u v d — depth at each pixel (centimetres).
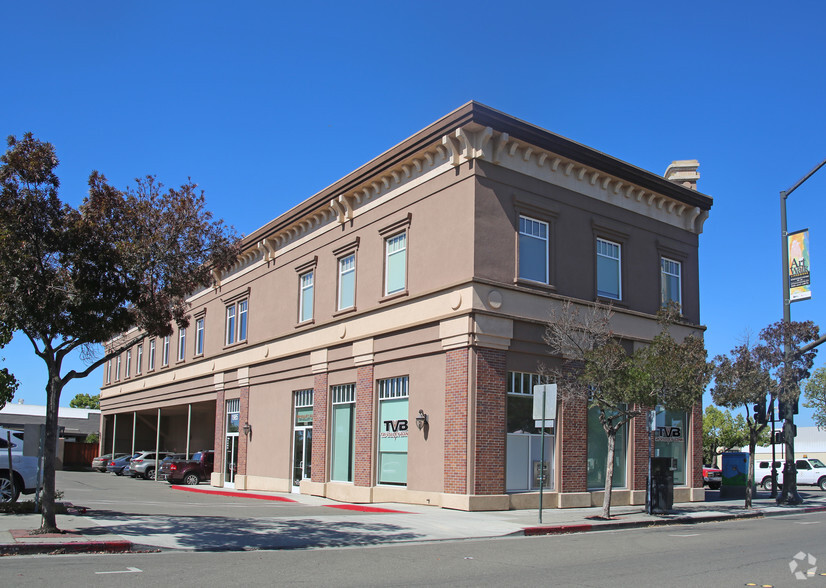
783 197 2561
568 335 1911
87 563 1052
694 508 2194
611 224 2353
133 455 4512
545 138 2139
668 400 1814
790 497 2438
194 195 1508
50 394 1320
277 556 1163
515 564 1102
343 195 2522
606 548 1302
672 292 2567
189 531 1395
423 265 2145
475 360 1923
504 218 2050
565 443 2094
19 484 1730
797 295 2456
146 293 1439
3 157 1281
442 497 1939
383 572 1014
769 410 2381
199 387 3653
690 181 2745
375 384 2297
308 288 2812
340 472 2461
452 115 2038
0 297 1262
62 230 1302
